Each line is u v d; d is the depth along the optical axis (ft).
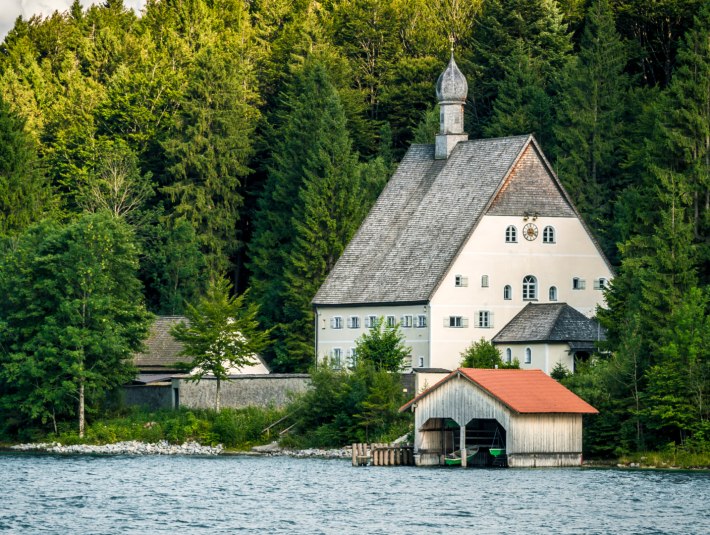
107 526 627.87
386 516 648.79
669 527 617.21
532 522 630.74
